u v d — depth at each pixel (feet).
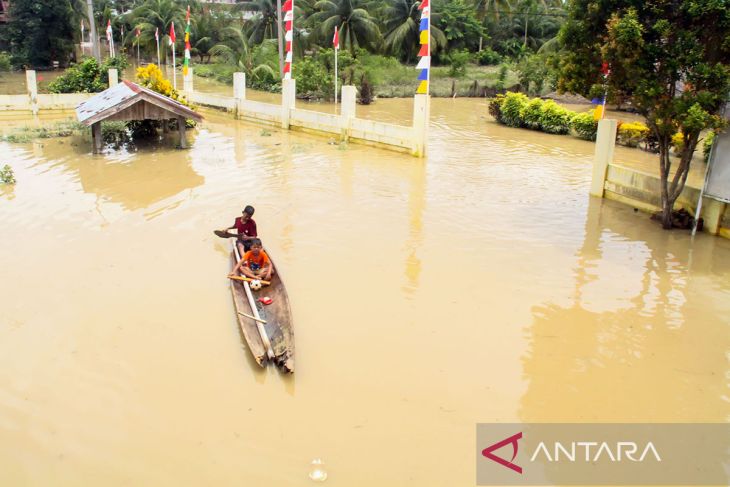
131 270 29.78
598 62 36.78
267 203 41.70
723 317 26.84
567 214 41.37
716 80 31.96
